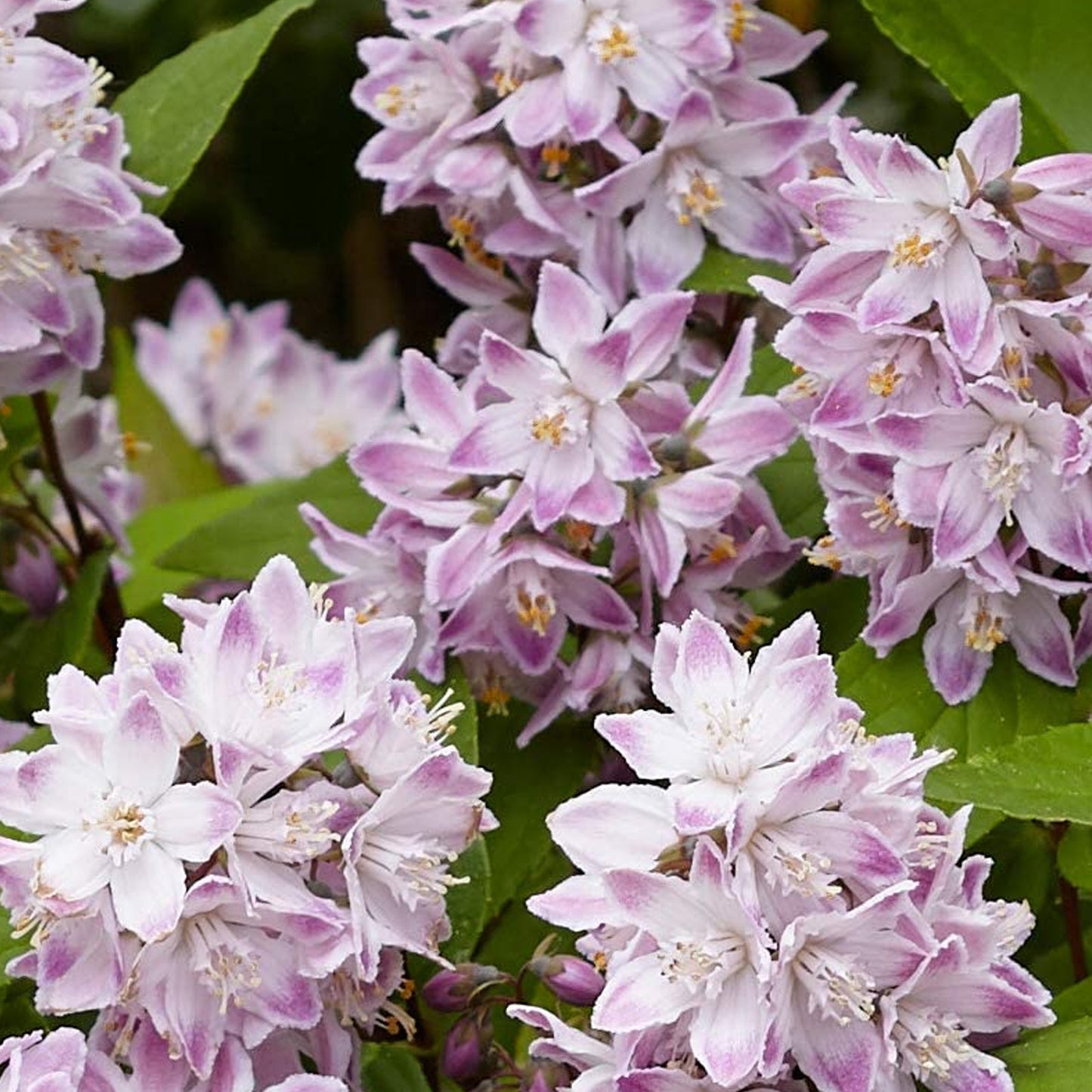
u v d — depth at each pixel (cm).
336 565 65
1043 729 62
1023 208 61
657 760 58
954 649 63
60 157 65
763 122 66
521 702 65
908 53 66
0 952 60
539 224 66
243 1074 58
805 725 58
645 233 66
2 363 66
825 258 61
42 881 57
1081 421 60
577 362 63
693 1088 57
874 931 57
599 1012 57
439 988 60
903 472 61
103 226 65
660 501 63
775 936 57
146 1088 58
